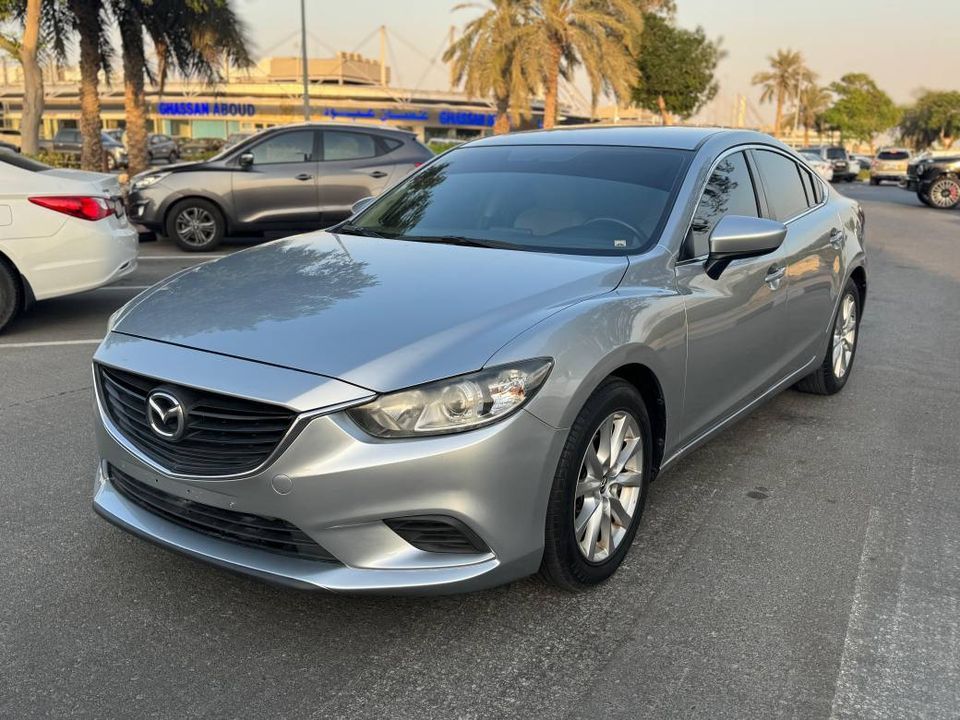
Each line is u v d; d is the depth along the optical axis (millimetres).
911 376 6020
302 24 33219
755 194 4297
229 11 19953
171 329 2912
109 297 8180
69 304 7848
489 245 3625
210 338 2801
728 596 3080
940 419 5090
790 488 4039
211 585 3098
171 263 10219
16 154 6781
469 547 2668
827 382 5316
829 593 3111
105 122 71875
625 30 30234
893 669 2676
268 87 69375
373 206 4324
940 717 2469
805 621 2928
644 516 3709
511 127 32969
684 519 3688
